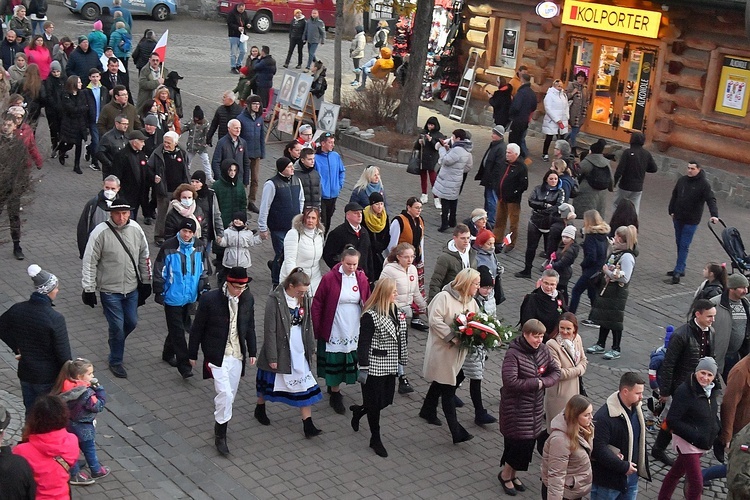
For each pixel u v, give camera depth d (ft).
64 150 71.15
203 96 96.84
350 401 41.27
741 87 76.28
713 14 76.38
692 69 79.46
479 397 39.65
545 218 55.67
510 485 35.14
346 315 38.99
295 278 36.24
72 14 133.59
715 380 33.73
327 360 39.32
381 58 109.19
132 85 99.96
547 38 91.40
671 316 53.67
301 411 37.60
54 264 53.06
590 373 45.57
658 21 79.71
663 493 34.32
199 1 144.25
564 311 41.86
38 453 26.96
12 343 33.19
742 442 29.04
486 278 40.45
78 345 43.88
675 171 80.48
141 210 63.87
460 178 62.03
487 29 97.45
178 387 41.01
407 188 73.77
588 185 60.39
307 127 59.41
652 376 38.91
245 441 37.24
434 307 37.78
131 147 55.01
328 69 120.06
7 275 50.88
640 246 64.64
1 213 52.29
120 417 38.09
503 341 37.73
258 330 47.52
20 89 73.82
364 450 37.29
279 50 126.31
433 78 103.45
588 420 29.96
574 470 30.45
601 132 87.86
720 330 40.24
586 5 85.46
